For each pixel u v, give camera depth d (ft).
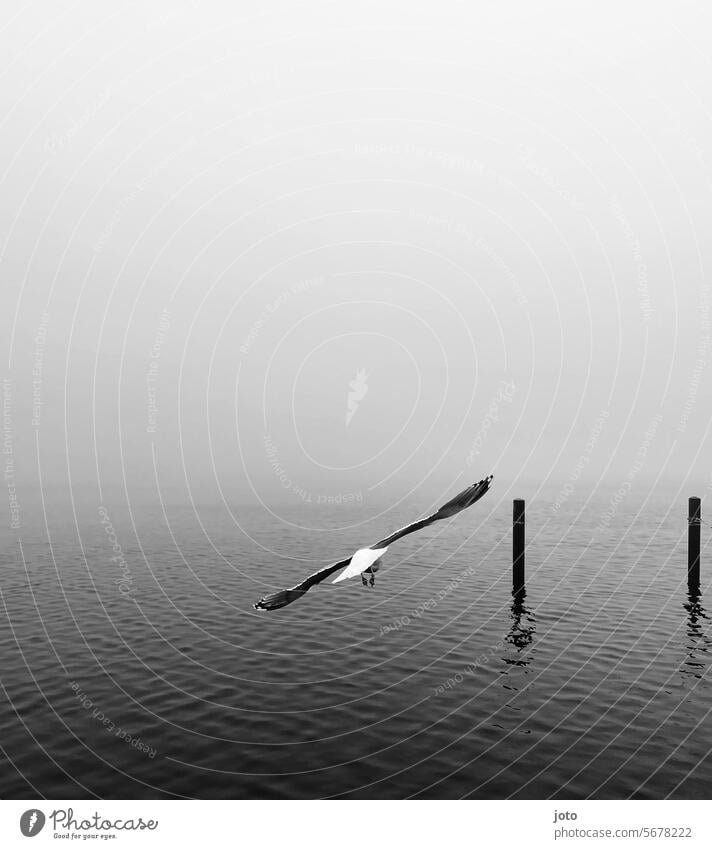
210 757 39.14
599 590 79.92
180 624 65.26
